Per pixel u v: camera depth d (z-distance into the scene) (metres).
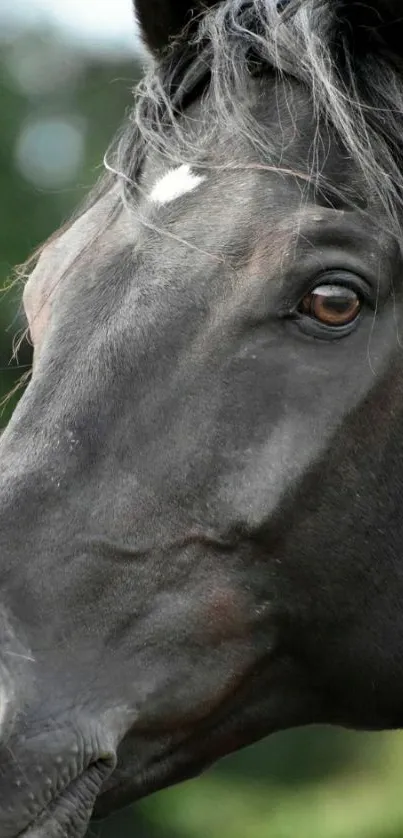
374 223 2.86
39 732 2.68
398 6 2.93
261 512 2.83
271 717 3.12
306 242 2.82
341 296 2.83
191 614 2.86
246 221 2.87
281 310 2.83
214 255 2.86
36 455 2.81
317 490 2.86
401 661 3.02
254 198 2.89
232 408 2.83
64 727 2.71
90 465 2.81
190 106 3.15
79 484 2.80
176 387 2.83
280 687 3.09
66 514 2.79
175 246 2.90
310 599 2.95
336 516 2.89
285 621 2.97
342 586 2.95
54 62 14.44
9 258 12.69
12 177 13.45
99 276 2.94
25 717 2.68
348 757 11.53
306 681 3.10
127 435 2.82
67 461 2.81
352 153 2.88
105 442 2.82
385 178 2.86
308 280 2.82
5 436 2.88
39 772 2.67
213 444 2.82
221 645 2.91
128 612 2.82
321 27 2.97
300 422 2.83
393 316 2.89
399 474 2.93
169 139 3.04
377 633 3.00
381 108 2.93
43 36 14.58
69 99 14.14
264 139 2.95
